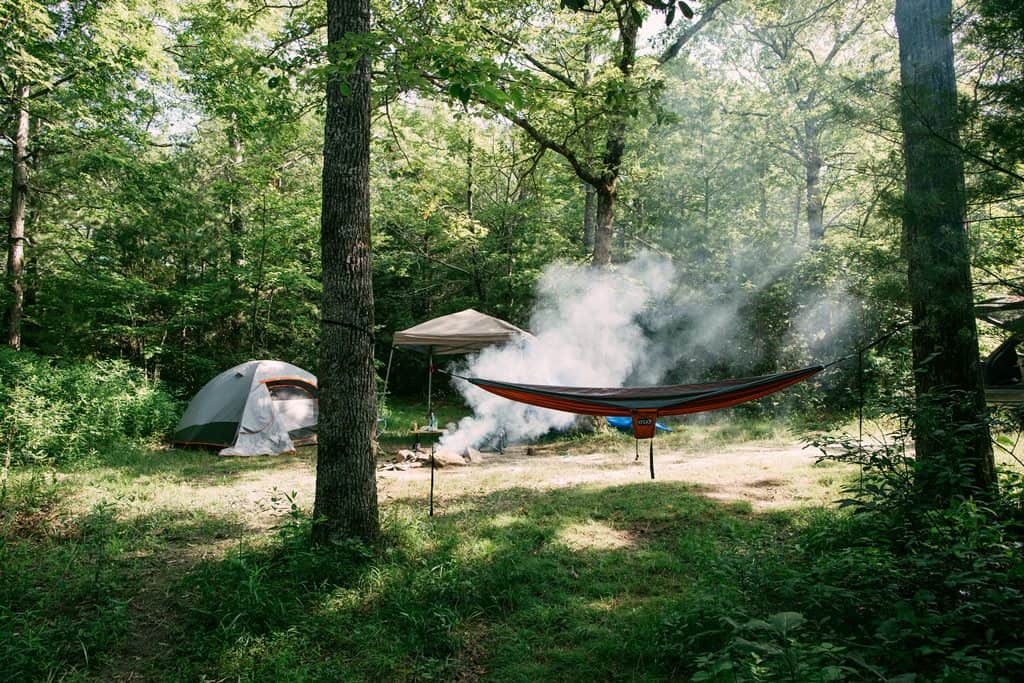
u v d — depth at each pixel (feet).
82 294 45.98
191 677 11.44
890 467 13.37
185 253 52.90
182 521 20.31
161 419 37.17
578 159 39.29
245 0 32.27
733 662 9.77
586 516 20.15
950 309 14.35
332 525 16.25
